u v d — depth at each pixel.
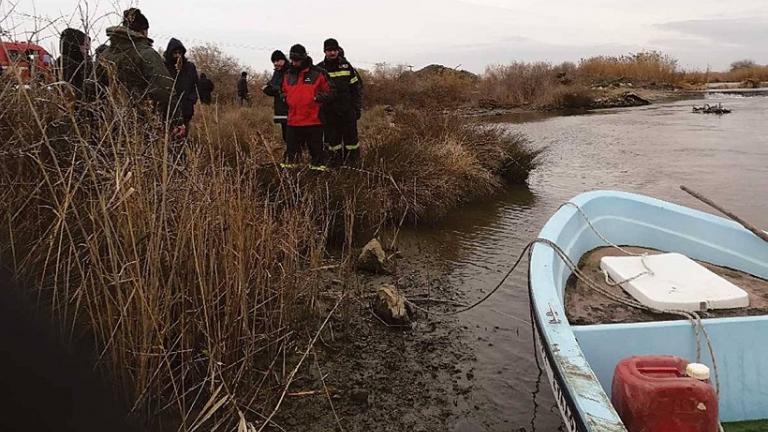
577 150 14.84
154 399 2.87
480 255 6.26
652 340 2.95
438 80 27.94
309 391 3.48
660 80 44.91
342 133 7.65
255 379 3.46
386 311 4.44
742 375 2.94
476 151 10.09
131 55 4.37
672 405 2.25
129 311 2.79
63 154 3.03
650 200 4.57
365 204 6.44
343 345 4.06
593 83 41.31
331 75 7.41
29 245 2.90
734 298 3.21
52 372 2.16
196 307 3.13
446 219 7.81
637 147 15.11
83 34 3.01
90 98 3.21
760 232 3.82
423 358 3.96
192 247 3.08
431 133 10.28
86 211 2.90
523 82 33.59
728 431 2.84
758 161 12.40
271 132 10.30
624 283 3.52
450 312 4.71
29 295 2.53
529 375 3.75
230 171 3.89
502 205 8.77
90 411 2.32
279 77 7.76
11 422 1.92
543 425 3.26
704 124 20.36
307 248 4.67
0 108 2.97
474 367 3.84
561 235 3.89
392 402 3.46
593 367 2.95
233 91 18.84
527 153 10.77
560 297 3.18
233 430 2.90
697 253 4.29
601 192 4.71
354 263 5.57
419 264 5.93
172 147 3.44
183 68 6.11
